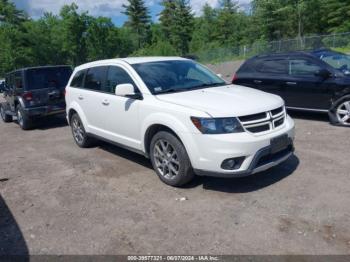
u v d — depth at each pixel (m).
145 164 5.88
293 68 8.18
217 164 4.16
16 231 3.97
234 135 4.10
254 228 3.63
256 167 4.25
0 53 54.59
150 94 5.01
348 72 7.54
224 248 3.34
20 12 61.81
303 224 3.64
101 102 5.98
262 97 4.73
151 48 72.69
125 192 4.79
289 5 50.69
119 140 5.74
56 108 10.14
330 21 46.16
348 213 3.79
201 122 4.19
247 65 9.24
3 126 11.66
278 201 4.17
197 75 5.77
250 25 59.03
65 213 4.31
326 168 5.06
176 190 4.71
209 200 4.34
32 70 10.02
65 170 5.93
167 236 3.62
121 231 3.78
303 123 7.91
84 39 66.69
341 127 7.31
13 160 6.92
